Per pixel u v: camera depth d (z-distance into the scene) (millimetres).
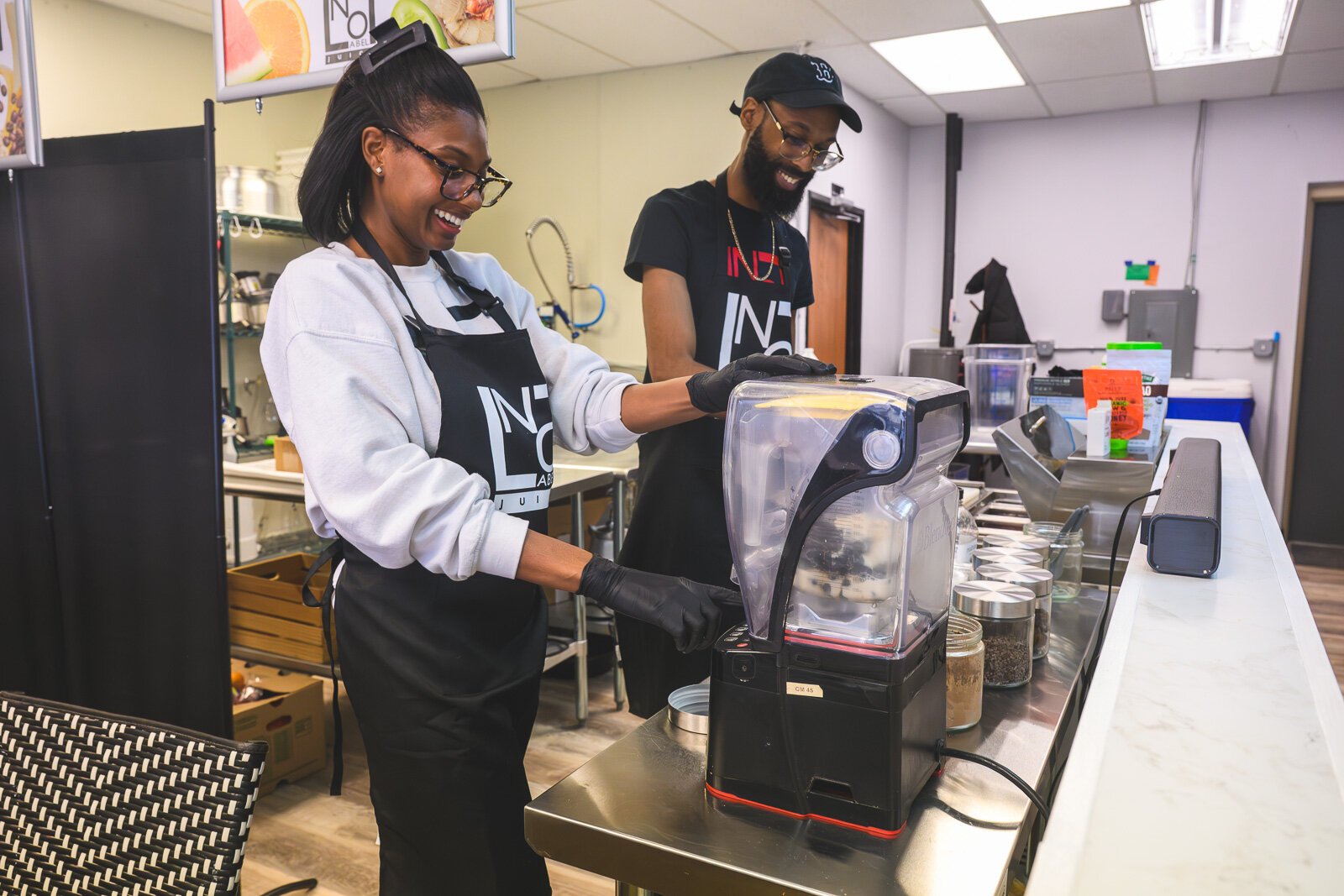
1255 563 1265
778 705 799
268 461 3131
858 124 1604
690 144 4797
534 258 4766
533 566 988
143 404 1808
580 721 2943
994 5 3883
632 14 4012
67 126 3785
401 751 1181
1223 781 667
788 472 803
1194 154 5547
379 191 1133
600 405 1320
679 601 938
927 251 6328
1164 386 2316
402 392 1073
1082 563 1771
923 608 812
